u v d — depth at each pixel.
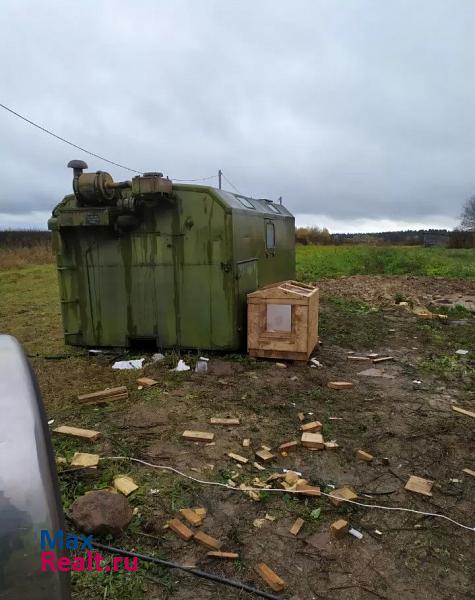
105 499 3.11
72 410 4.97
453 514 3.33
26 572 1.29
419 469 3.92
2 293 14.55
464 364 6.86
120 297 6.92
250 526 3.14
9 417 1.44
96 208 6.49
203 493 3.49
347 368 6.58
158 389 5.55
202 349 6.74
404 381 6.09
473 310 10.95
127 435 4.38
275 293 6.44
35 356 7.10
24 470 1.33
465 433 4.57
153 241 6.68
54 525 1.33
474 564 2.86
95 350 7.19
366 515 3.30
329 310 11.09
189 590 2.61
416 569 2.81
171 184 6.41
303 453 4.14
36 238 38.97
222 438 4.36
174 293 6.70
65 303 7.14
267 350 6.56
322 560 2.86
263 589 2.62
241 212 6.77
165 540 2.99
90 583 2.61
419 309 10.98
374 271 20.31
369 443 4.35
